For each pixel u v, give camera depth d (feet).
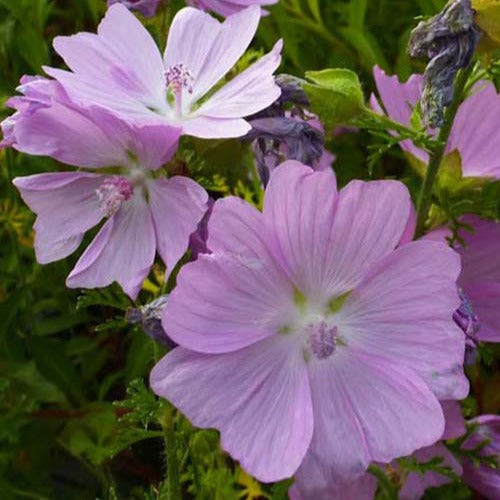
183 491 0.90
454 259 0.56
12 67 1.15
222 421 0.55
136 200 0.61
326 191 0.56
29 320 1.08
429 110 0.60
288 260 0.57
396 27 1.14
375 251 0.57
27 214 1.06
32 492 1.01
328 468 0.56
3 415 1.01
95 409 1.01
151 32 0.80
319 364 0.59
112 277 0.61
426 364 0.56
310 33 1.10
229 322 0.56
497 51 0.62
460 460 0.73
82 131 0.60
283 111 0.65
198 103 0.64
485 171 0.71
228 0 0.75
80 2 1.19
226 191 0.84
